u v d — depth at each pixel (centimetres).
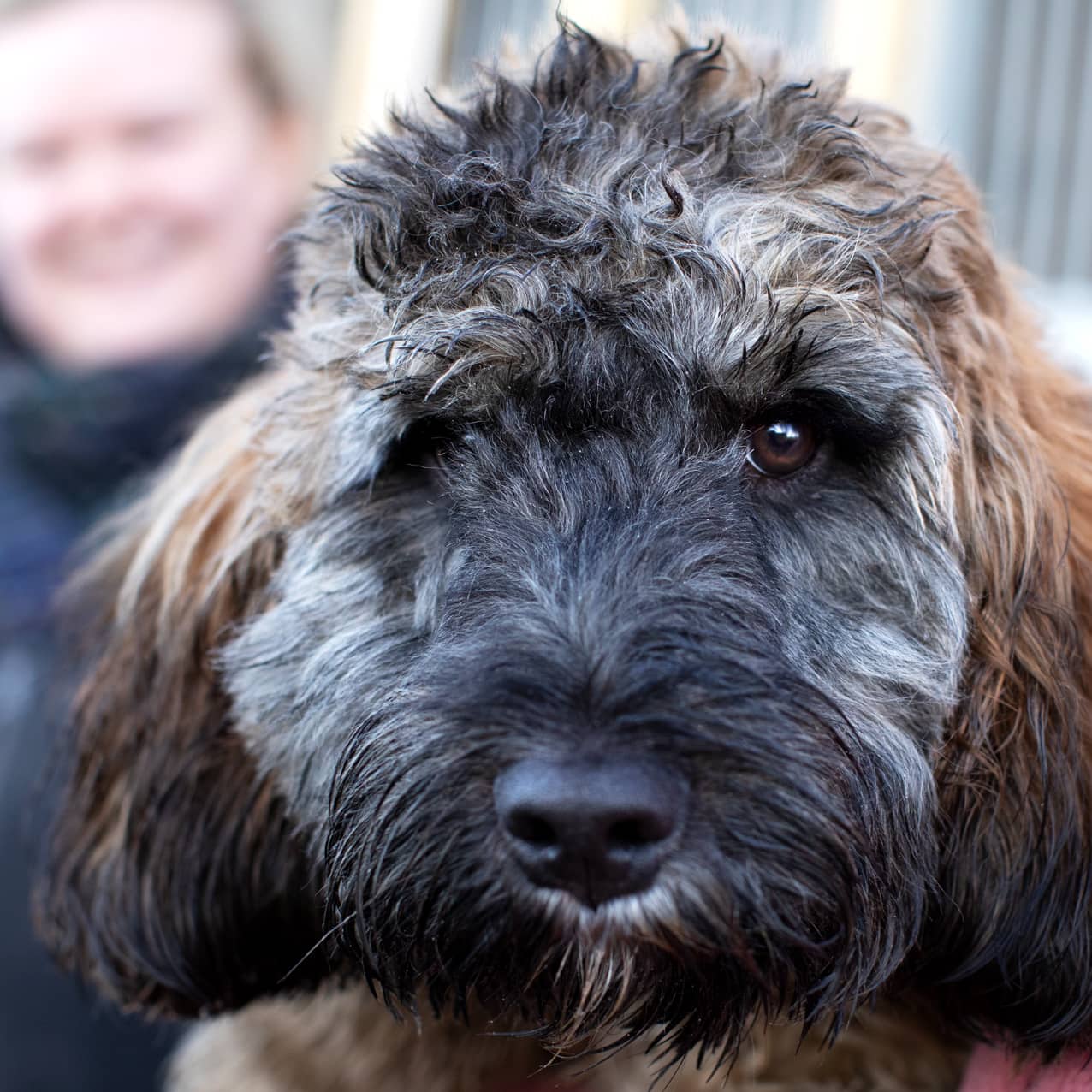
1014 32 407
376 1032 202
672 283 158
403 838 144
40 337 334
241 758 200
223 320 326
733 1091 183
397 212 169
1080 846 168
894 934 156
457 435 169
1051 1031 166
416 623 168
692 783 135
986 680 168
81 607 246
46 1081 274
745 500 162
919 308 168
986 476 175
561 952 142
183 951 204
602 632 143
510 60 204
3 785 275
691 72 181
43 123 321
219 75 336
